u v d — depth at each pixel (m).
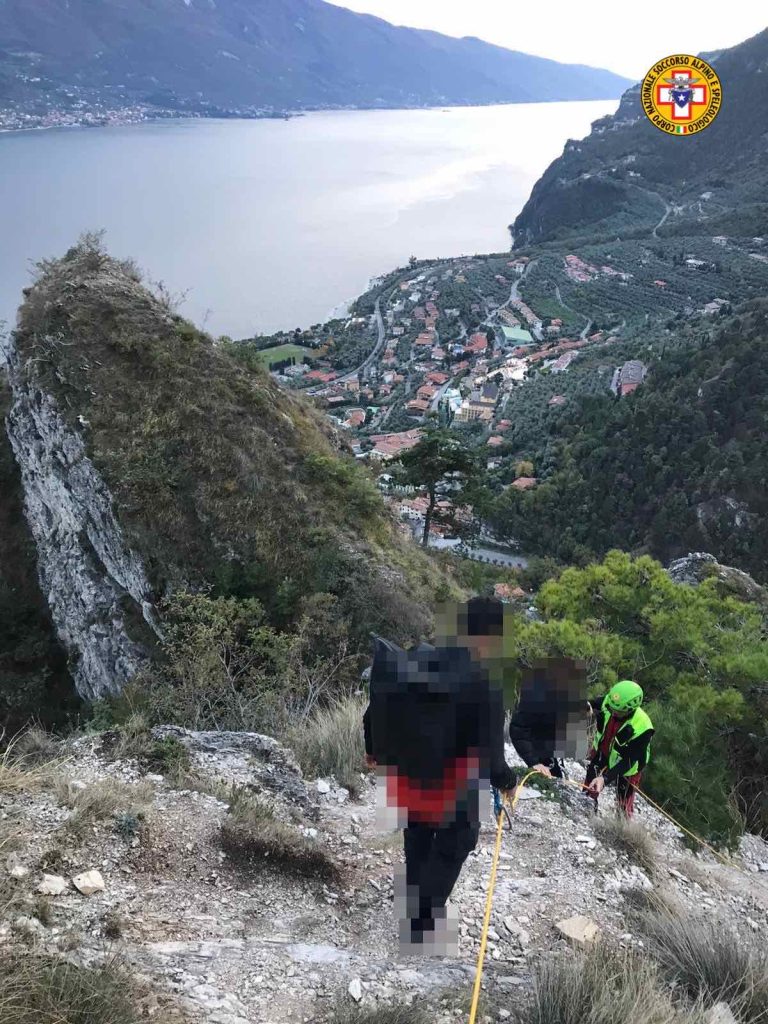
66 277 19.89
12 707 17.64
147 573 15.13
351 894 3.21
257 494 15.66
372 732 2.60
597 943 2.98
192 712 7.15
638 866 3.97
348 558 14.67
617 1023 2.35
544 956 2.96
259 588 14.55
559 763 4.50
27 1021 1.91
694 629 6.30
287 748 4.59
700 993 2.62
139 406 16.83
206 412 16.70
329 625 13.14
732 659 5.97
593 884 3.64
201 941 2.61
